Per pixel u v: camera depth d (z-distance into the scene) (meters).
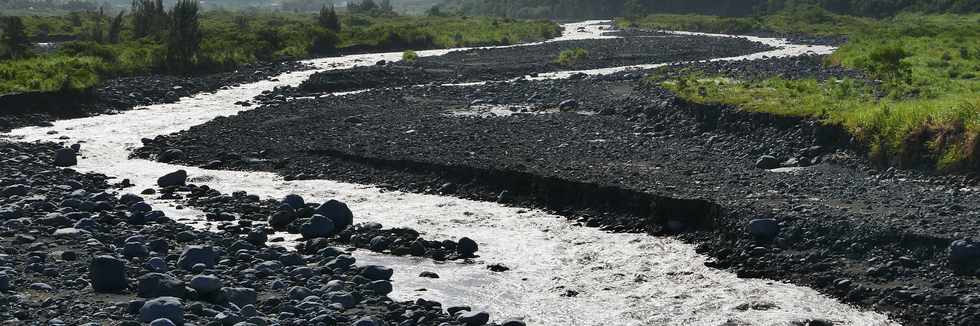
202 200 25.25
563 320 16.41
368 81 53.25
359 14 149.38
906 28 87.31
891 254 18.66
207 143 34.00
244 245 19.55
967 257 17.72
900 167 25.75
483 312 15.57
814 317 16.42
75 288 15.30
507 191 25.84
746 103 33.41
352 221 22.81
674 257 20.09
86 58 54.88
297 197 24.34
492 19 135.12
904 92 36.72
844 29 108.94
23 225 20.14
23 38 69.38
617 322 16.31
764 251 19.62
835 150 27.98
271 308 14.96
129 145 34.75
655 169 26.73
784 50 78.56
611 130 34.62
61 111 41.53
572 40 92.50
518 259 20.06
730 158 28.77
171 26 59.88
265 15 151.50
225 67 59.53
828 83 41.53
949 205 21.42
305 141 33.56
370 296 16.50
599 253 20.45
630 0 175.50
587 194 24.30
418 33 85.19
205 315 14.17
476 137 33.22
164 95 47.38
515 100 44.28
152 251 18.70
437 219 23.56
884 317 16.41
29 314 13.51
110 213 22.69
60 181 27.55
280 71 59.59
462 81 55.47
